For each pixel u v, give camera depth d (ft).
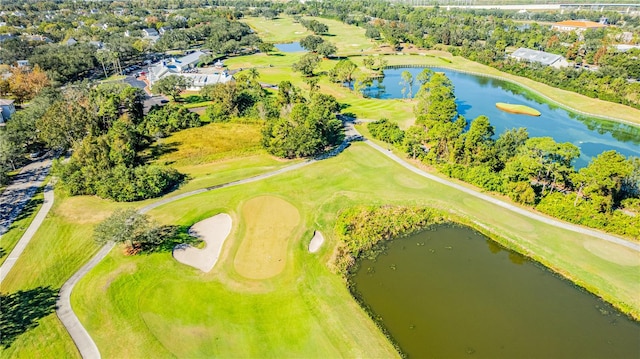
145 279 200.75
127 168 289.12
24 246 224.94
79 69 583.58
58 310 181.88
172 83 485.15
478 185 282.56
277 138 324.60
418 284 201.26
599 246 220.43
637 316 178.70
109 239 206.18
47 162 336.29
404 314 182.29
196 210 260.83
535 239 228.43
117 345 165.27
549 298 191.31
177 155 346.13
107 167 291.79
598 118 442.09
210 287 197.06
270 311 183.21
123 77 621.72
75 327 173.06
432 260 219.20
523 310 184.34
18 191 287.48
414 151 327.67
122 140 324.39
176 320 178.09
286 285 198.29
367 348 164.55
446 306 187.01
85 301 186.60
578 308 185.26
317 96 425.28
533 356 160.76
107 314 179.73
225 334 171.63
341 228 240.32
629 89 461.37
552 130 414.62
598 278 198.80
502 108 478.18
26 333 169.58
